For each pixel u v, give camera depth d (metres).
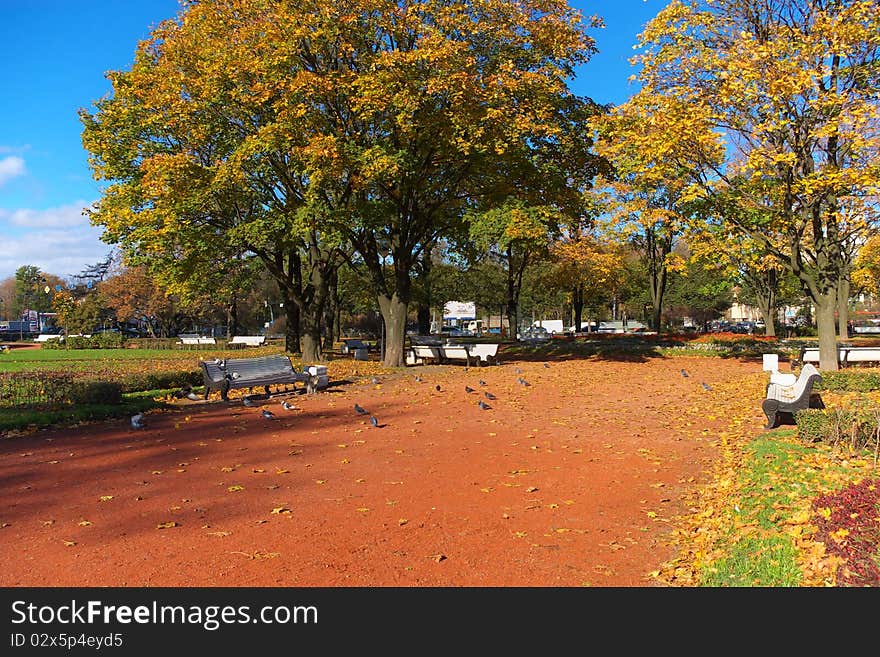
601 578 4.48
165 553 4.98
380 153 16.02
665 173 15.66
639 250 35.03
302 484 6.85
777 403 8.96
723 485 6.41
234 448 8.64
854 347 17.50
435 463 7.72
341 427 10.05
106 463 7.87
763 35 14.73
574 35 19.78
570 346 27.33
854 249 23.55
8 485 6.90
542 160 20.56
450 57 16.17
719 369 18.50
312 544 5.14
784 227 15.02
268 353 32.44
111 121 20.05
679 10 14.66
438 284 42.72
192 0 20.23
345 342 31.16
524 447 8.56
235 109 18.81
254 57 17.33
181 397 13.95
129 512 5.96
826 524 4.53
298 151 16.36
